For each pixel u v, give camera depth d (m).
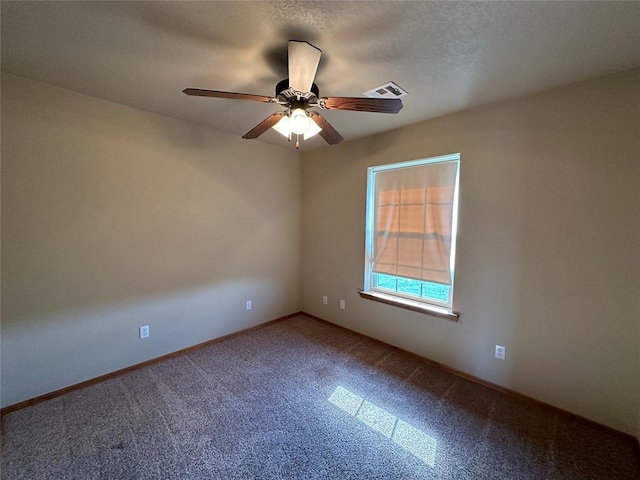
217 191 3.02
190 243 2.84
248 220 3.32
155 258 2.61
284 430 1.80
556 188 1.95
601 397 1.83
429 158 2.58
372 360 2.70
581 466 1.56
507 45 1.49
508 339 2.19
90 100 2.19
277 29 1.40
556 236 1.96
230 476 1.47
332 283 3.55
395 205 2.91
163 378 2.37
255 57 1.65
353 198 3.25
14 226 1.93
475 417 1.93
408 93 2.05
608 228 1.78
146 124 2.49
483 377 2.32
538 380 2.06
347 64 1.69
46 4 1.23
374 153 3.02
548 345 2.02
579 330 1.90
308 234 3.83
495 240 2.22
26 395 2.02
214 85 2.00
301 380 2.35
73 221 2.16
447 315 2.46
